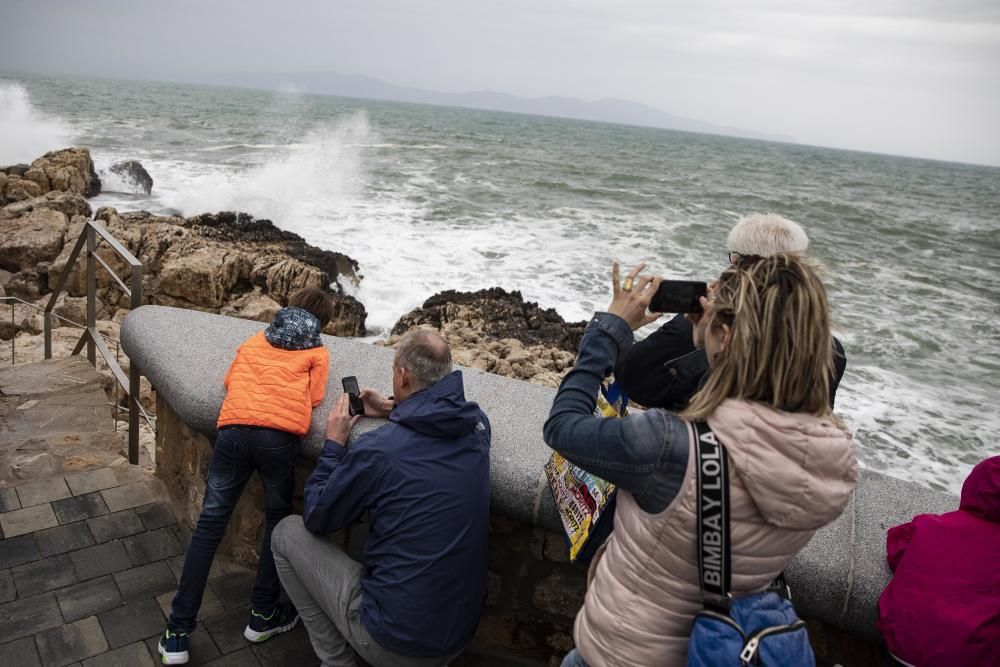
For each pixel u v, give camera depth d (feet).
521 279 53.83
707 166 231.71
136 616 9.66
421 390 7.73
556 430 5.60
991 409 38.47
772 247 6.66
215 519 8.96
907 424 35.53
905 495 8.35
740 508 4.92
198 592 8.90
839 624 7.07
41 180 70.54
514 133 337.93
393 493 7.45
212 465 9.18
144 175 80.64
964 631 5.85
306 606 8.44
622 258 63.98
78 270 41.45
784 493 4.82
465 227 70.95
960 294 67.77
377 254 57.47
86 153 76.84
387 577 7.46
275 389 8.95
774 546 5.03
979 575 5.95
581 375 5.82
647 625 5.31
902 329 52.01
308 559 8.10
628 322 5.95
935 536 6.28
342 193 85.71
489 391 10.26
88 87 449.06
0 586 10.01
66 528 11.34
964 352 48.26
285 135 178.19
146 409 23.59
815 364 4.91
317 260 46.75
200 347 10.77
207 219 52.95
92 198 76.74
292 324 9.27
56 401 17.42
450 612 7.54
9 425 15.93
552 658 9.21
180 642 8.87
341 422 8.50
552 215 84.28
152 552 10.92
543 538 8.80
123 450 15.75
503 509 8.37
